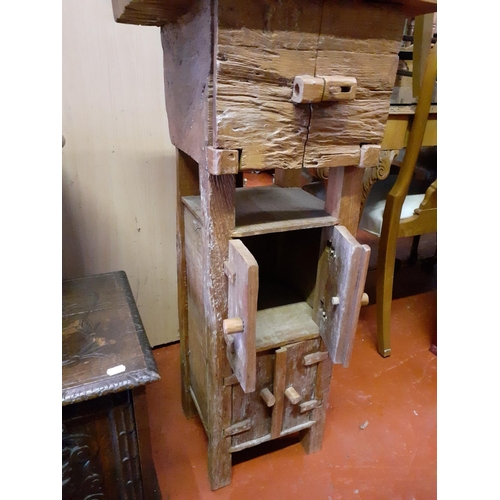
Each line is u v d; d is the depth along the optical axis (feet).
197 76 2.17
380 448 3.56
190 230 3.03
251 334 2.20
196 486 3.19
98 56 3.26
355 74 2.23
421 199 4.83
